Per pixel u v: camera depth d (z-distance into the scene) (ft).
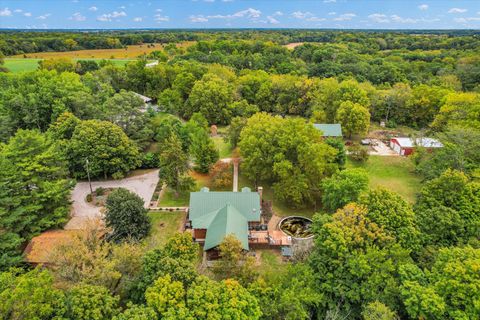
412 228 90.02
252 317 68.95
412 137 193.98
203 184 160.25
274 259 110.01
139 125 189.67
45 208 118.52
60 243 92.79
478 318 66.59
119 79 293.02
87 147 153.38
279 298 78.13
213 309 66.13
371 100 246.27
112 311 67.62
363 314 72.28
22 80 236.63
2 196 104.47
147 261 80.59
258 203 125.90
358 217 91.97
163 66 310.45
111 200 116.57
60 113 188.65
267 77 293.02
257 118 170.91
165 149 149.38
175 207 139.74
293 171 140.87
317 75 345.92
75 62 363.97
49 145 139.13
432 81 283.79
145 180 164.86
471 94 201.05
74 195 148.25
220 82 260.21
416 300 70.03
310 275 81.66
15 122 182.19
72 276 78.02
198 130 188.14
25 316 61.52
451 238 93.66
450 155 136.87
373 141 211.20
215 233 108.88
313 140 147.74
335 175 128.98
